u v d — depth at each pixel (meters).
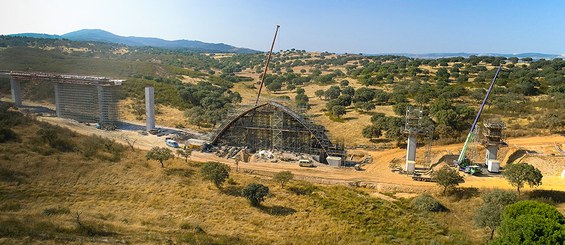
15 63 156.12
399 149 89.75
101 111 101.56
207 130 106.19
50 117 105.81
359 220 51.00
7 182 52.03
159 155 68.75
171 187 57.75
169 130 102.88
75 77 104.94
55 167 59.56
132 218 44.88
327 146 84.81
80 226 37.94
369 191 66.81
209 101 130.75
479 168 72.94
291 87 178.25
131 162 67.94
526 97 119.81
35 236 33.59
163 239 37.44
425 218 53.34
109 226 40.03
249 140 92.44
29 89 131.12
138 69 174.88
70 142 72.88
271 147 91.38
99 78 104.00
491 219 44.09
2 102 114.88
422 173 74.06
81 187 54.88
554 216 36.66
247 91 176.88
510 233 34.84
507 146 78.00
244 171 75.44
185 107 132.38
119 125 105.31
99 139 80.62
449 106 104.38
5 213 41.53
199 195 55.53
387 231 47.94
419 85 139.62
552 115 93.25
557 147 81.25
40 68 151.12
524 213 38.12
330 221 49.75
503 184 64.75
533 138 88.19
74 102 107.81
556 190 58.28
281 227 46.62
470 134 77.56
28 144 66.81
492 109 108.25
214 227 44.66
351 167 79.56
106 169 62.28
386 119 99.62
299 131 87.94
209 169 60.28
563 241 32.47
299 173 74.56
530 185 57.69
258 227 46.12
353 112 117.94
